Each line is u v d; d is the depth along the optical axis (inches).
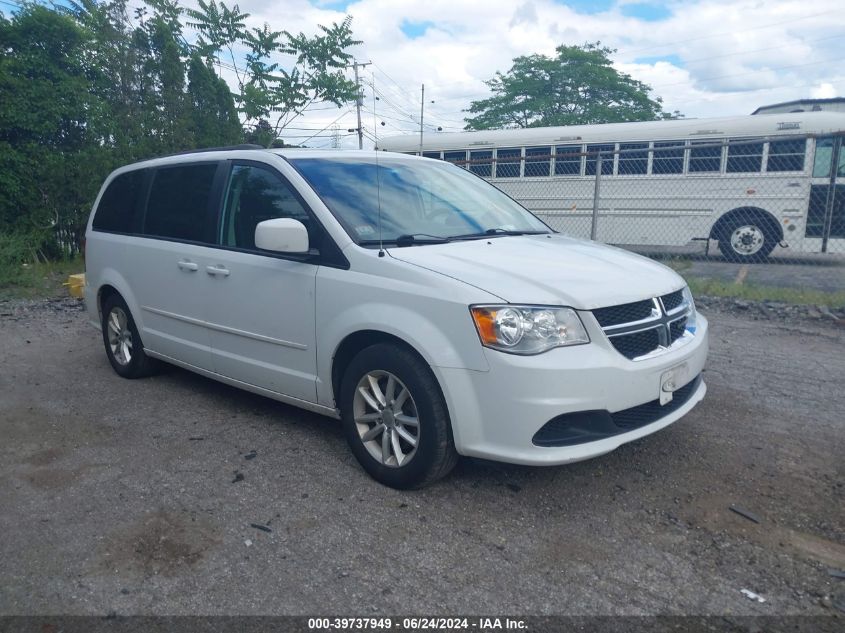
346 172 178.2
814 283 432.5
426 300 137.6
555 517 137.9
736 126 562.9
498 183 677.9
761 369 239.8
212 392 218.7
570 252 164.9
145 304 215.6
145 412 200.7
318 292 157.3
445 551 126.2
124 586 116.6
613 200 621.0
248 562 123.0
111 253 229.6
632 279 148.4
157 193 216.2
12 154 514.9
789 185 548.1
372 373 149.2
